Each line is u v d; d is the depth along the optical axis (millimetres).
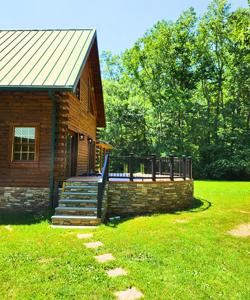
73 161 12312
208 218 8422
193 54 32406
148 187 10156
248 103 30281
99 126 19031
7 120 9477
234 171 27938
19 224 7617
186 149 29797
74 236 6309
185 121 31188
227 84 31359
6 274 4211
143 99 34688
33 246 5500
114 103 31922
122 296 3627
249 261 4957
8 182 9328
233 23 29516
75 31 13234
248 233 6836
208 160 30141
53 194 9188
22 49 11258
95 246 5582
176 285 3934
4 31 13531
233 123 29766
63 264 4625
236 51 30047
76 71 9320
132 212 9922
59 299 3529
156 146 30375
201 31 31672
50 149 9352
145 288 3820
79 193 8961
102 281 4020
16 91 9305
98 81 15641
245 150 28047
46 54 10742
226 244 5883
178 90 31875
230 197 13500
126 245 5648
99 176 12414
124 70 39812
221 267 4641
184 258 4984
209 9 31484
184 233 6602
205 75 32250
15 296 3584
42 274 4227
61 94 9523
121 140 32062
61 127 9445
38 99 9484
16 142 9508
